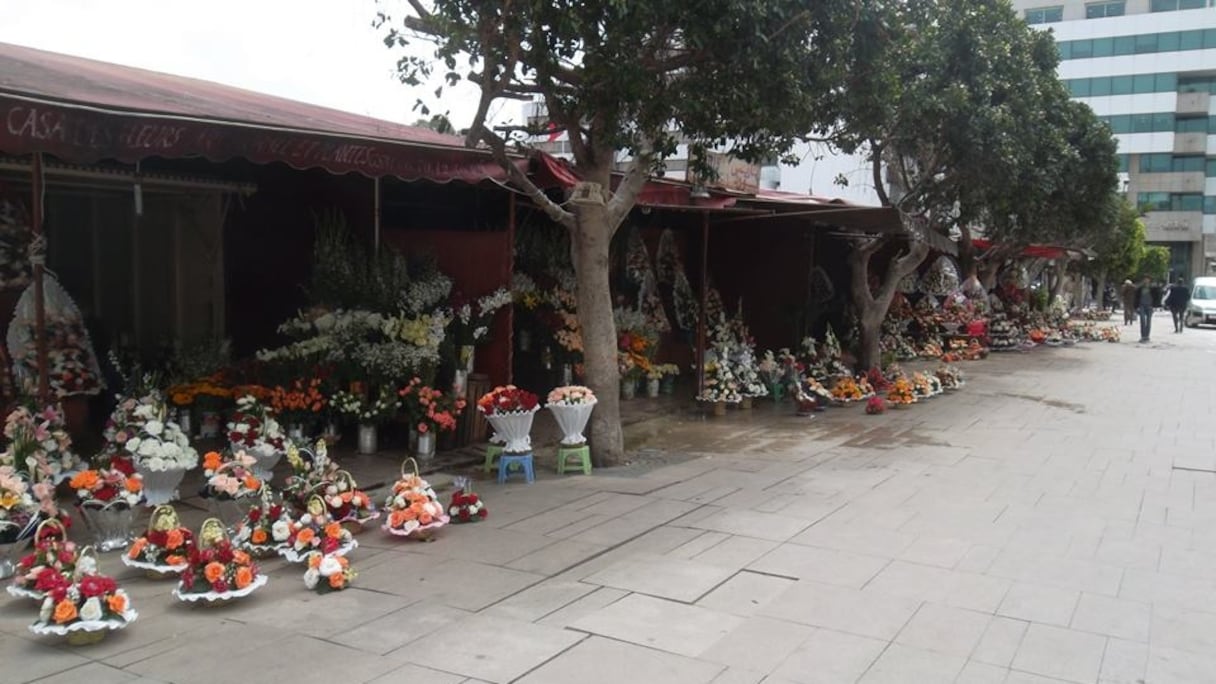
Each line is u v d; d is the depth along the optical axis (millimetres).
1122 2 58750
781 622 4391
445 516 5914
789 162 10586
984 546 5691
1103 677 3807
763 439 9695
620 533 5961
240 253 9570
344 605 4605
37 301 5949
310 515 5395
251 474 6086
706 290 12078
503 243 8844
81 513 5457
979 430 10328
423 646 4070
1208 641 4203
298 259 9625
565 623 4359
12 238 7387
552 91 7020
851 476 7801
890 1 8227
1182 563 5379
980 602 4688
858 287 14117
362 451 8203
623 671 3818
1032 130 13773
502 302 8742
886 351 16438
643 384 12453
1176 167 58719
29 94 4828
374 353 8062
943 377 14148
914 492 7191
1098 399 13125
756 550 5582
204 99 7391
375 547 5648
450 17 6324
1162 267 54219
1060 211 19797
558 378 10773
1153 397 13359
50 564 4418
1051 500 6941
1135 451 9023
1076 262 38094
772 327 14266
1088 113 19234
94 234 9031
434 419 8000
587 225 7906
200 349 8594
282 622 4363
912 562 5352
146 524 5953
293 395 8047
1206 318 33469
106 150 5129
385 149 6801
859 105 8828
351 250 8820
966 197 14102
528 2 6266
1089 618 4477
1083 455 8812
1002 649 4086
